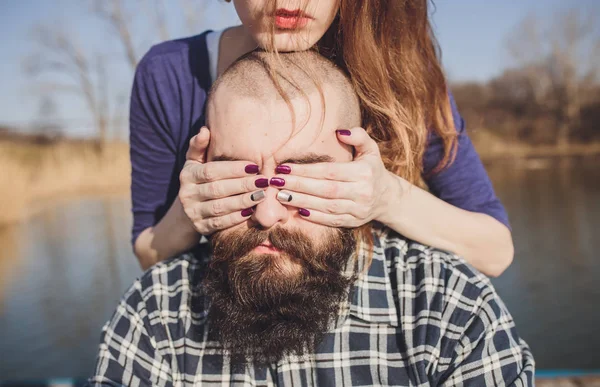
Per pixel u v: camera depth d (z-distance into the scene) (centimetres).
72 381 236
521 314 499
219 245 84
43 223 986
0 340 467
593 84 1351
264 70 81
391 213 91
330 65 87
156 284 97
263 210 78
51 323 499
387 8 94
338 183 79
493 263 104
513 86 1380
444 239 97
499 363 84
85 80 1482
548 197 1004
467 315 87
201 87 106
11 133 1454
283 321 83
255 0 80
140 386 90
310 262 81
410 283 92
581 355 405
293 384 89
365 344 90
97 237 861
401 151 96
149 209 115
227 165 79
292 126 79
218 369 91
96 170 1406
